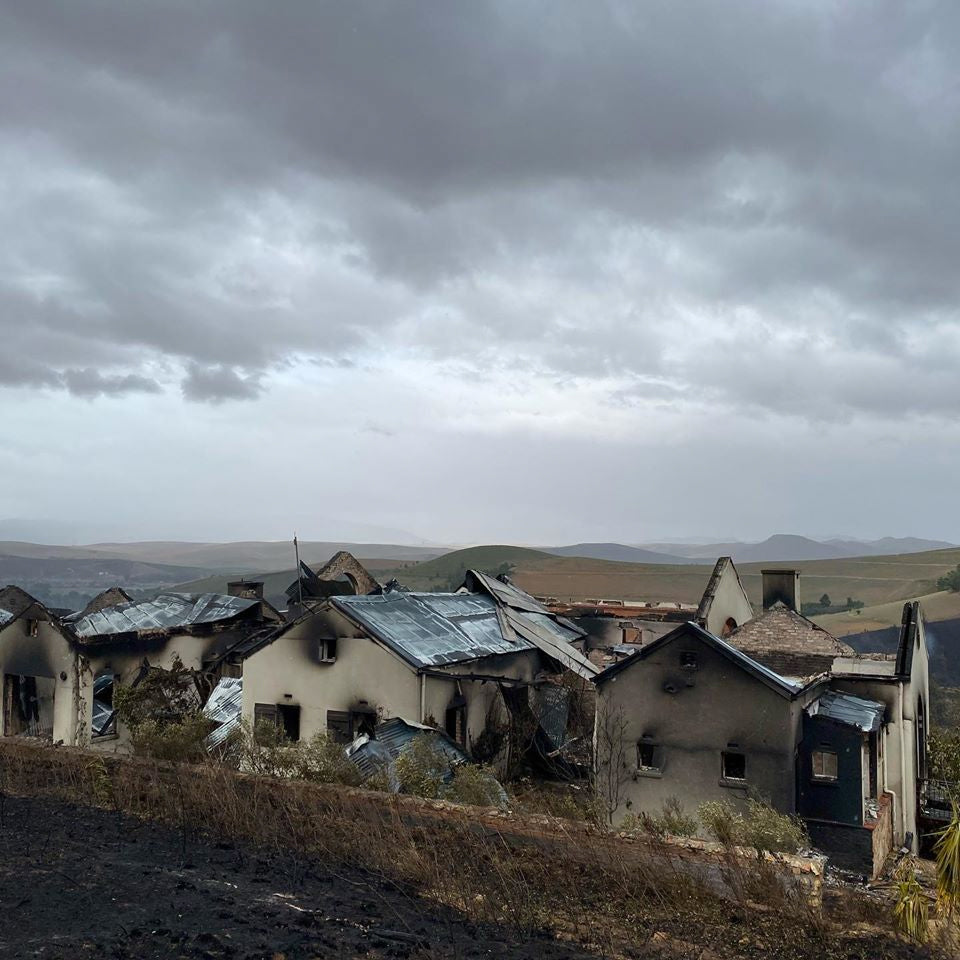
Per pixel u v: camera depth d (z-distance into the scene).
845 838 17.17
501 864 9.37
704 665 18.41
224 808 10.80
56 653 24.98
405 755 15.98
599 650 33.22
